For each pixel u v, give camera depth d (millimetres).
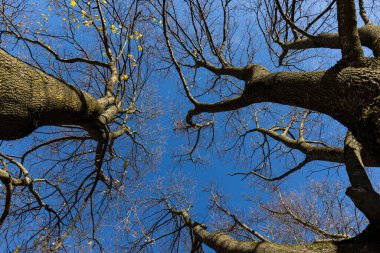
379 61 2258
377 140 1919
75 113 2570
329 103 2334
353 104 2141
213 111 4301
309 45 4766
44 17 4707
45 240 3850
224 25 5629
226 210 5836
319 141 5746
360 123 2062
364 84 2117
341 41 2365
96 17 4410
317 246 2086
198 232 4621
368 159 3186
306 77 2535
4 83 1789
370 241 1813
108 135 3443
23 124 1976
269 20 6359
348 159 2506
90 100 2826
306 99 2529
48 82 2201
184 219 5441
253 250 2602
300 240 5977
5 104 1789
